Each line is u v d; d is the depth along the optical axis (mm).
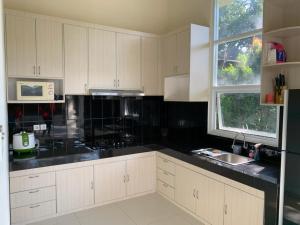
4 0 3109
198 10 3742
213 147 3373
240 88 3178
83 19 3648
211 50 3570
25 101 2975
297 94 1823
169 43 3809
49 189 2900
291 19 2469
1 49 1597
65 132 3590
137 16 4070
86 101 3738
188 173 3014
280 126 2602
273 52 2373
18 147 2986
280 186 1971
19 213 2744
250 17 3082
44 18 3055
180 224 2846
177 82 4047
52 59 3135
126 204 3328
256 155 2736
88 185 3146
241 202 2342
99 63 3475
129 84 3748
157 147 3619
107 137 3955
